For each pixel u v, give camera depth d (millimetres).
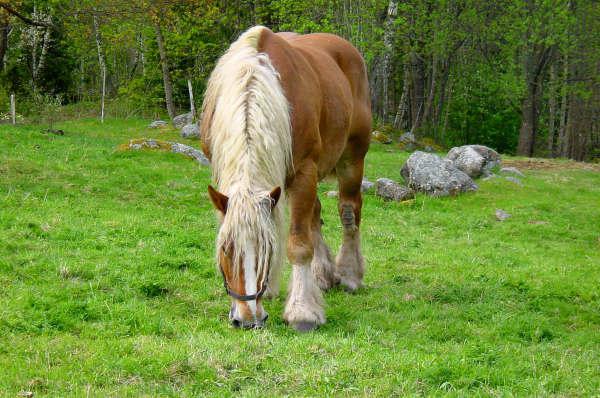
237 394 4496
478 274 8648
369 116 7691
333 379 4715
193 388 4547
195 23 29812
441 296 7559
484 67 34312
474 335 6277
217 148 5465
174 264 7980
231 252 5035
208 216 11750
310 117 5906
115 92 39719
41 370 4660
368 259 9414
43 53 34438
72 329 5707
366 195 15117
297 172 5914
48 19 31344
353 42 26609
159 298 6824
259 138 5230
